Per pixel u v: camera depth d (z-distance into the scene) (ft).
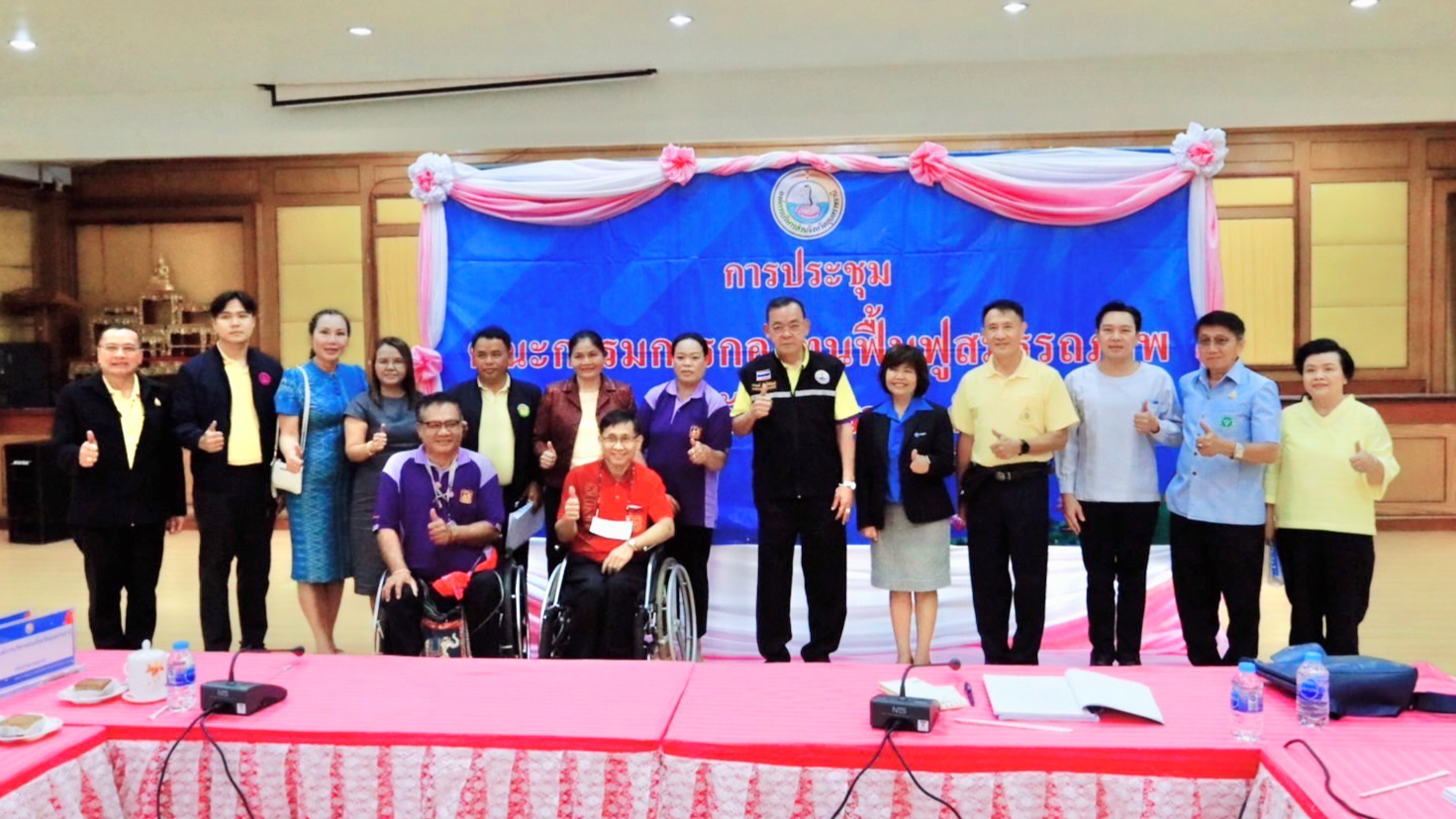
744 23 20.58
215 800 6.52
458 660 8.10
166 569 21.48
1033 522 12.24
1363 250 25.98
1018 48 22.54
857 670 7.73
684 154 14.64
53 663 7.70
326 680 7.54
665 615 11.78
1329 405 11.60
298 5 19.20
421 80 24.64
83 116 25.44
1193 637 12.41
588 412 13.51
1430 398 24.98
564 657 11.40
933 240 14.65
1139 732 6.31
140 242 29.17
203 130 25.26
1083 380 12.68
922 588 12.85
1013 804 6.05
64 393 12.91
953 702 6.83
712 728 6.42
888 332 14.76
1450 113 23.08
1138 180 14.15
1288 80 23.26
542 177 14.88
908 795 6.05
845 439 12.74
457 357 15.19
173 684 6.89
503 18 20.12
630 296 15.01
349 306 28.04
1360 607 11.46
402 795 6.36
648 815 6.21
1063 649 14.53
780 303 12.63
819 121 24.09
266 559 13.78
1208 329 12.00
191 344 28.84
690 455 12.91
